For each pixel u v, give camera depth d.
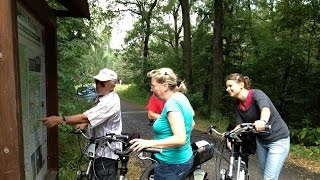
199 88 19.70
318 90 15.69
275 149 3.90
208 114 16.38
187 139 2.94
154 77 2.90
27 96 2.78
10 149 1.87
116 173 3.60
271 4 17.42
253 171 6.84
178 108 2.76
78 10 4.16
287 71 16.36
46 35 3.87
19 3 2.46
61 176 5.18
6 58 1.83
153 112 4.94
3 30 1.82
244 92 4.02
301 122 15.10
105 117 3.38
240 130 3.59
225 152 7.88
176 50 25.80
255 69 17.62
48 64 3.90
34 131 3.11
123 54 28.61
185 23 17.31
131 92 29.20
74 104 6.83
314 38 15.21
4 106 1.85
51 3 6.43
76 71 6.83
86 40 7.14
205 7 20.30
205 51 20.02
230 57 18.86
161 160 2.94
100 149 3.48
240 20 18.16
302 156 8.55
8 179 1.87
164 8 26.64
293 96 16.11
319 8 14.66
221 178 3.90
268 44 15.78
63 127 6.30
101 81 3.43
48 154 4.00
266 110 3.77
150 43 28.25
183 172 2.96
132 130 11.45
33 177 3.04
